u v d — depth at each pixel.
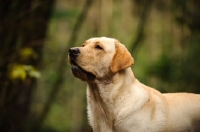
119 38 23.75
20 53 10.36
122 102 6.38
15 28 11.21
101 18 24.00
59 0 20.70
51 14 12.62
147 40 26.31
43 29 11.74
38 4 11.15
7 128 11.87
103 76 6.42
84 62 6.40
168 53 18.28
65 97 21.62
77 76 6.50
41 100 18.22
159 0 18.22
